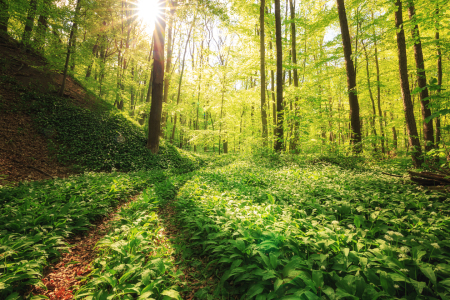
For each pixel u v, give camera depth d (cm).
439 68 1266
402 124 1703
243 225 414
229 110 2533
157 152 1655
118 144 1467
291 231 353
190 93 2866
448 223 360
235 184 790
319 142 1299
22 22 1422
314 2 1870
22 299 275
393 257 272
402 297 230
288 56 1973
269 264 280
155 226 522
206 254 395
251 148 1538
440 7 834
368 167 975
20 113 1231
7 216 448
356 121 1138
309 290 236
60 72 1495
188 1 1478
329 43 1645
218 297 289
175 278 317
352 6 1294
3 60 1416
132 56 2227
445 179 570
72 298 289
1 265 284
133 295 286
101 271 326
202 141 2438
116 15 2209
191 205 605
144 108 2116
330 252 295
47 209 525
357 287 235
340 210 457
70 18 1348
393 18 1400
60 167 1112
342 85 2073
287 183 739
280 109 1348
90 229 517
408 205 463
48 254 367
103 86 2127
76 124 1382
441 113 412
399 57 952
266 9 1828
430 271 239
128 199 775
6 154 985
